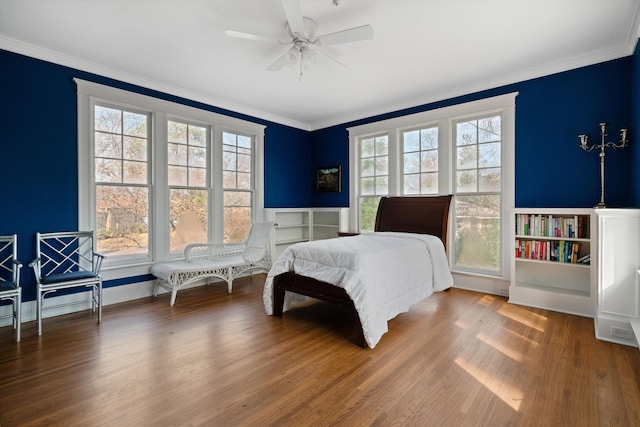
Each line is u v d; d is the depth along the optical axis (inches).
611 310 105.7
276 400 75.0
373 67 143.9
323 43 104.0
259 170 214.1
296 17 91.4
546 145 145.9
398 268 122.5
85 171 141.3
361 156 220.7
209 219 189.3
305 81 160.2
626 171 128.0
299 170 242.7
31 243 128.3
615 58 129.1
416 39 119.3
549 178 145.4
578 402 73.2
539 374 85.5
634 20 107.0
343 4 97.0
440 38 118.6
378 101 191.2
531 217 143.5
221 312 138.4
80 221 139.9
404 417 68.6
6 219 123.0
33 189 128.7
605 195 132.3
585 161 136.8
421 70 147.6
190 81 160.4
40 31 113.9
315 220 249.0
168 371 88.2
